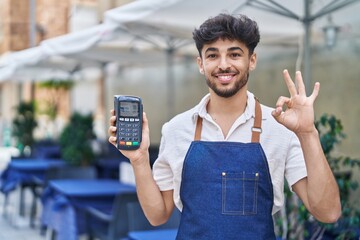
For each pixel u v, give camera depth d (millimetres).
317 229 3336
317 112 5117
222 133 1872
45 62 8547
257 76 6562
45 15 14516
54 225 4949
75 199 4848
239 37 1810
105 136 11586
